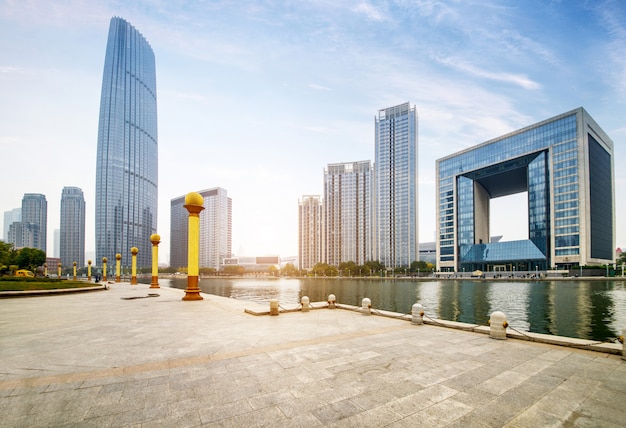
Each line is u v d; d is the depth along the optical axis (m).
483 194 156.88
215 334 11.03
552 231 117.31
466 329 11.63
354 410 5.39
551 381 6.83
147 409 5.34
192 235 23.69
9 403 5.52
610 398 6.01
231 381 6.62
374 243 188.12
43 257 90.25
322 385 6.44
